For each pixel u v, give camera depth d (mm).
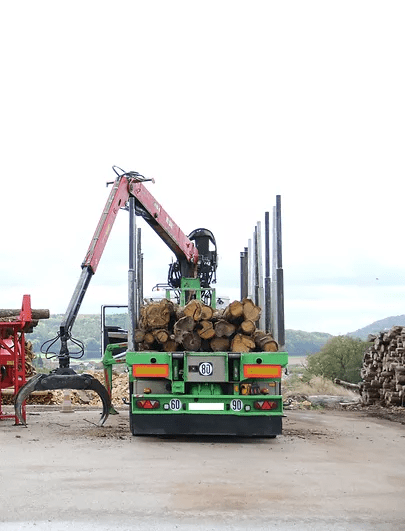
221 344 11086
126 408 19422
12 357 13281
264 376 10641
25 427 12398
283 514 5969
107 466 8117
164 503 6270
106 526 5531
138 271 13773
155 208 13375
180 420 10664
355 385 26359
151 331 11375
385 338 20500
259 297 12711
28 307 13016
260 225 12766
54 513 5879
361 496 6727
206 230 15703
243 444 10586
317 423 14922
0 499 6316
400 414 17859
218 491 6809
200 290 14164
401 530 5547
